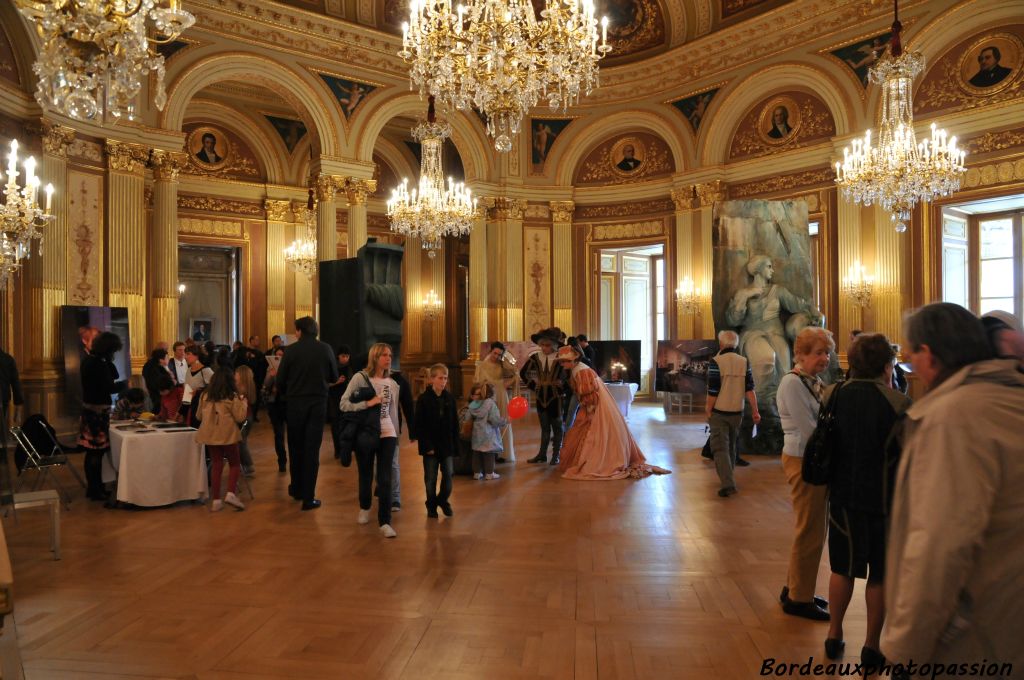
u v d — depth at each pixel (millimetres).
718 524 6367
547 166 18875
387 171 20906
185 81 13953
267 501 7441
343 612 4262
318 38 15633
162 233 13734
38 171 11492
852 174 11555
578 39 8203
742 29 15812
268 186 19172
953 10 12836
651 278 20812
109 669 3508
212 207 18516
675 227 17891
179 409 9125
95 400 7535
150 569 5133
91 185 12492
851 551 3404
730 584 4754
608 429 8805
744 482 8273
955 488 1690
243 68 14734
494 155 18469
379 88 16656
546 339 9742
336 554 5492
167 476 7141
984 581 1717
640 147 18484
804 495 4109
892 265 13828
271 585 4762
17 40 11211
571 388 9711
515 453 10680
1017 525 1697
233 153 18906
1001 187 12594
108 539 5961
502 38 8031
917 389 12664
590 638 3869
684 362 16062
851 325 14469
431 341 20031
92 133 12445
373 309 10234
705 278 16859
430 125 14062
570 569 5090
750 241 11141
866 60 14164
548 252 18875
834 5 14445
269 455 10625
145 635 3924
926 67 13398
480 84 8422
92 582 4840
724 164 16750
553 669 3500
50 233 11609
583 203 19062
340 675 3439
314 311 19844
